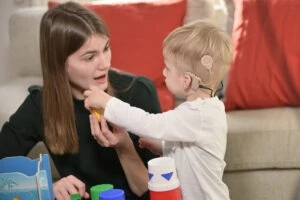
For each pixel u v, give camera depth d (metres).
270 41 1.95
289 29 1.93
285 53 1.92
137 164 1.27
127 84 1.36
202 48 1.17
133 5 2.21
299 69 1.91
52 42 1.24
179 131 1.12
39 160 1.06
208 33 1.20
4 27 2.68
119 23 2.18
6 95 2.03
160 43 2.16
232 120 1.88
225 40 1.21
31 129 1.38
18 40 2.32
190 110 1.14
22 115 1.38
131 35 2.17
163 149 1.23
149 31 2.17
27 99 1.40
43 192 1.06
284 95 1.93
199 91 1.20
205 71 1.18
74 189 1.18
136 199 1.33
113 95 1.32
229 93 1.96
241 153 1.82
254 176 1.86
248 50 1.96
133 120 1.13
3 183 1.06
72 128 1.29
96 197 1.06
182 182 1.16
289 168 1.85
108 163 1.35
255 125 1.83
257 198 1.88
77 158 1.35
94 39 1.22
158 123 1.12
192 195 1.16
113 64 2.16
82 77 1.25
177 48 1.19
